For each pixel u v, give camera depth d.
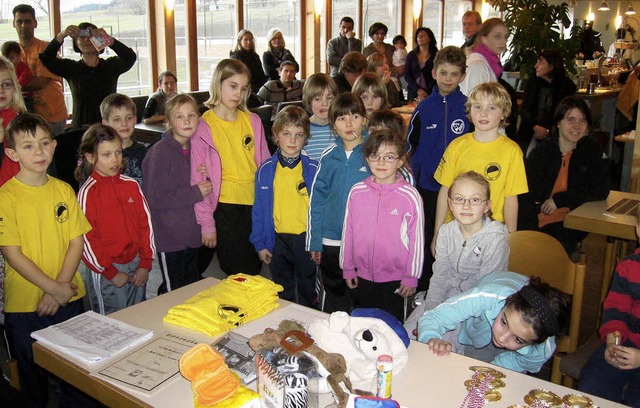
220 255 2.78
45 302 2.02
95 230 2.25
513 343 1.44
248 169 2.73
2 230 1.94
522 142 4.79
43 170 2.00
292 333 1.16
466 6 12.80
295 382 1.07
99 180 2.27
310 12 8.55
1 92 2.38
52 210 2.04
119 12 6.23
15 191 1.99
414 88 7.05
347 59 3.92
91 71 4.43
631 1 12.70
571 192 2.81
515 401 1.20
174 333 1.48
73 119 4.53
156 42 6.66
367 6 9.77
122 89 6.40
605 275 2.78
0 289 2.18
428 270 3.02
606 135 5.84
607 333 1.78
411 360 1.36
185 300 1.69
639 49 10.87
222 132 2.65
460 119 2.81
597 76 7.20
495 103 2.27
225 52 7.57
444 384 1.26
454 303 1.59
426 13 11.41
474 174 1.92
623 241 2.74
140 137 4.29
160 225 2.52
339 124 2.41
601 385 1.73
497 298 1.54
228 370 1.18
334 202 2.49
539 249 1.90
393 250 2.24
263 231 2.67
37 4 5.45
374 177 2.26
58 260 2.07
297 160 2.60
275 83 6.21
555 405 1.17
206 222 2.60
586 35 9.55
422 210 2.23
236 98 2.62
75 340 1.43
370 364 1.23
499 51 3.47
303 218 2.63
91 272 2.31
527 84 4.73
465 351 1.77
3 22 5.18
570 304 1.87
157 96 5.28
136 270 2.39
